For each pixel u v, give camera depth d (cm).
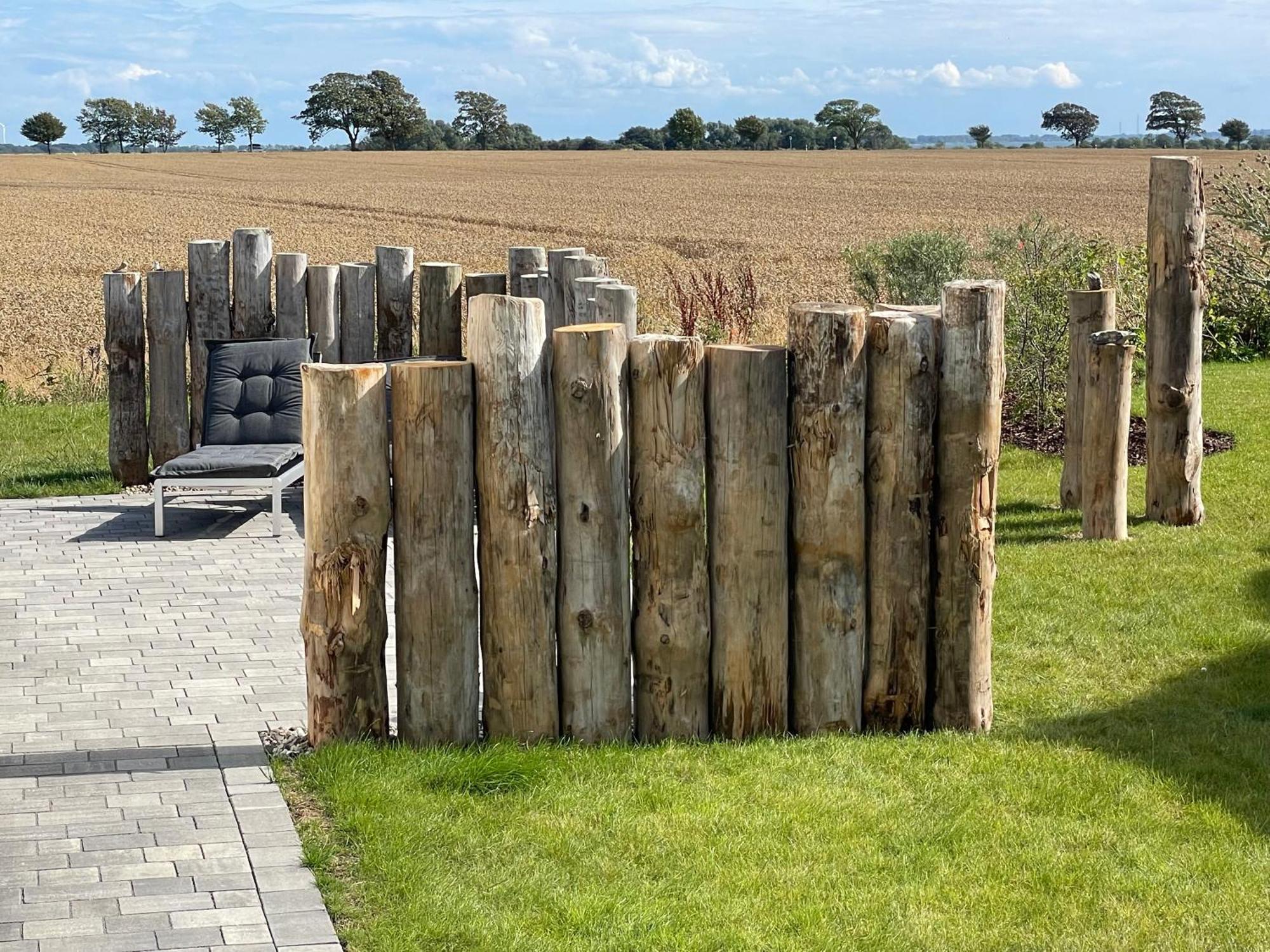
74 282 2661
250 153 11656
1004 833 424
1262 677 582
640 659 499
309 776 465
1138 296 1305
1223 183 1634
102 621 670
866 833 426
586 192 6044
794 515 498
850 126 15838
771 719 502
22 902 379
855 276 1531
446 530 475
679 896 384
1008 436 1157
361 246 3559
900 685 509
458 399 471
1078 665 603
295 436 935
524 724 488
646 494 487
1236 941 359
